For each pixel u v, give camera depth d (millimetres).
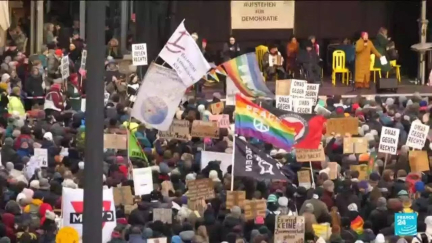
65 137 61250
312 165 57469
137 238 44719
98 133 32625
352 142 59531
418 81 97000
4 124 64938
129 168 55469
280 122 52969
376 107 72438
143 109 57281
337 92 89688
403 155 57594
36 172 54125
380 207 49500
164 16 107812
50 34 95500
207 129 59938
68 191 45375
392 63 95000
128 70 79125
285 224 46156
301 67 93875
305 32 108125
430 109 72000
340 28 108938
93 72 32406
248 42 106250
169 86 57062
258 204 48594
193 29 107875
